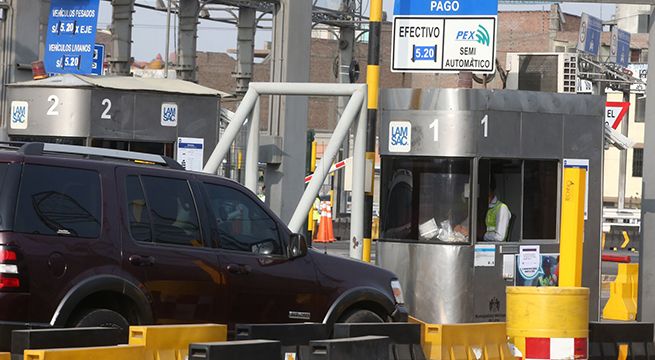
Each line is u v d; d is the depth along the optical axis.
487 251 26.39
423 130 26.53
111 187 16.55
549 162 27.41
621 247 65.19
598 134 27.86
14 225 15.58
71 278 15.90
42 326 15.59
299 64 35.41
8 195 15.65
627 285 33.59
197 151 29.23
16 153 15.95
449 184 26.45
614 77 79.00
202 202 17.53
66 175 16.20
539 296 17.98
